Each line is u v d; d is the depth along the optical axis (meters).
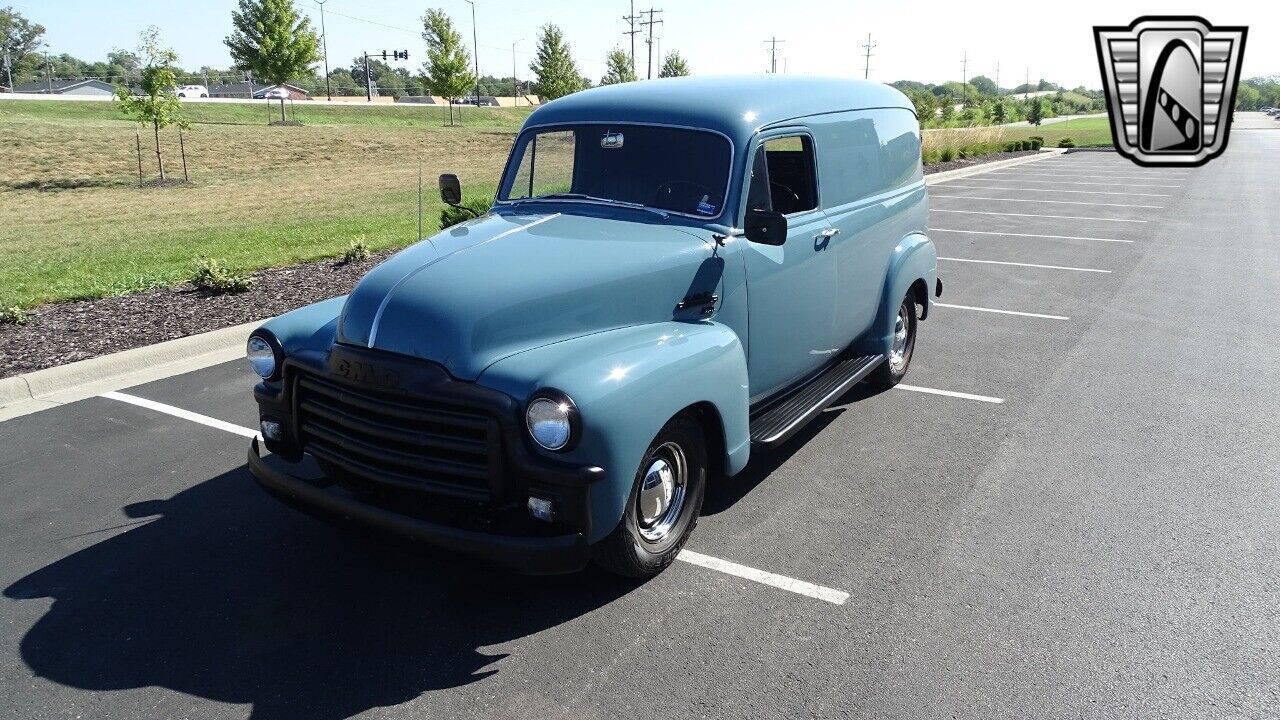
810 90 5.38
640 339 3.92
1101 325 8.75
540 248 4.12
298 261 11.91
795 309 5.11
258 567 4.24
